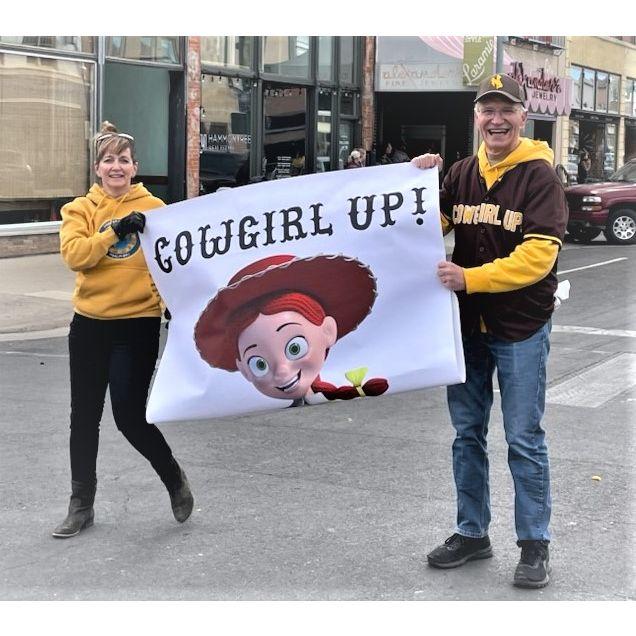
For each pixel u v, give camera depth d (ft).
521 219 12.67
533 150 12.76
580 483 17.62
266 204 13.74
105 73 62.23
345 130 80.12
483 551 13.94
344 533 15.08
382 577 13.33
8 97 52.19
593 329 35.99
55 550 14.42
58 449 20.11
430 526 15.38
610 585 13.03
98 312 14.51
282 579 13.28
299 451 19.89
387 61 80.38
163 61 60.64
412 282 13.35
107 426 22.04
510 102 12.51
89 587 13.03
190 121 62.69
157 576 13.42
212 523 15.57
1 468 18.70
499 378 13.17
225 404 14.17
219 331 14.03
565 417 22.79
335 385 13.74
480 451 13.74
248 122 68.64
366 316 13.56
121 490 17.35
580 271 54.44
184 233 13.96
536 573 12.92
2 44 51.24
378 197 13.39
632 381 26.91
